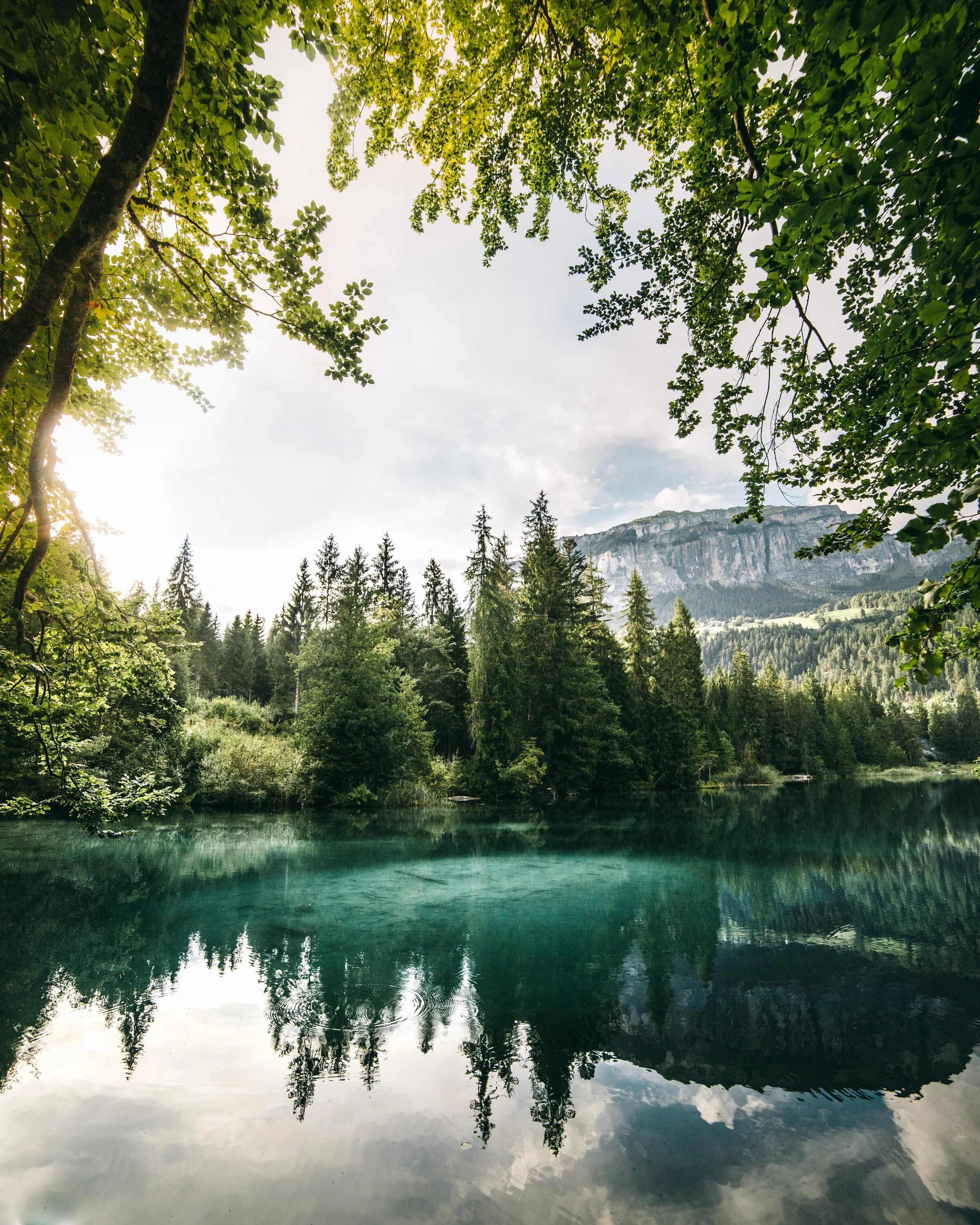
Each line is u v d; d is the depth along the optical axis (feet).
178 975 23.18
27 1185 11.69
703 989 22.44
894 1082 16.05
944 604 5.97
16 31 7.58
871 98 5.50
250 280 14.06
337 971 23.88
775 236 6.84
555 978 23.47
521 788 100.58
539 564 117.39
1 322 7.94
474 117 17.46
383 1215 11.08
